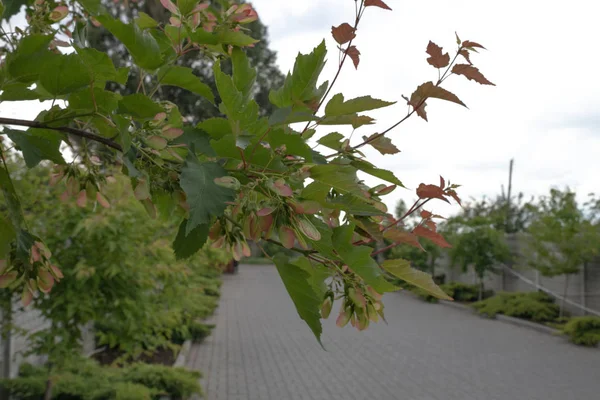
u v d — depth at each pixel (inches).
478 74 45.1
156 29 54.7
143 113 44.1
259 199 42.8
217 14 51.9
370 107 44.0
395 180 48.3
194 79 48.1
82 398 210.5
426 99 46.0
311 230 40.1
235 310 692.1
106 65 43.1
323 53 42.3
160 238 205.6
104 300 188.5
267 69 594.6
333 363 390.0
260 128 44.0
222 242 50.4
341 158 49.0
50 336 191.9
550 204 624.4
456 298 845.8
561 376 356.2
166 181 46.3
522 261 743.1
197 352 417.7
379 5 44.0
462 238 775.1
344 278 47.0
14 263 49.0
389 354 425.4
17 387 206.1
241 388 317.7
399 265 43.7
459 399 300.7
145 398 212.7
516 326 594.9
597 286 598.5
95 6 56.8
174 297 244.7
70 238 183.6
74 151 53.7
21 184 171.9
